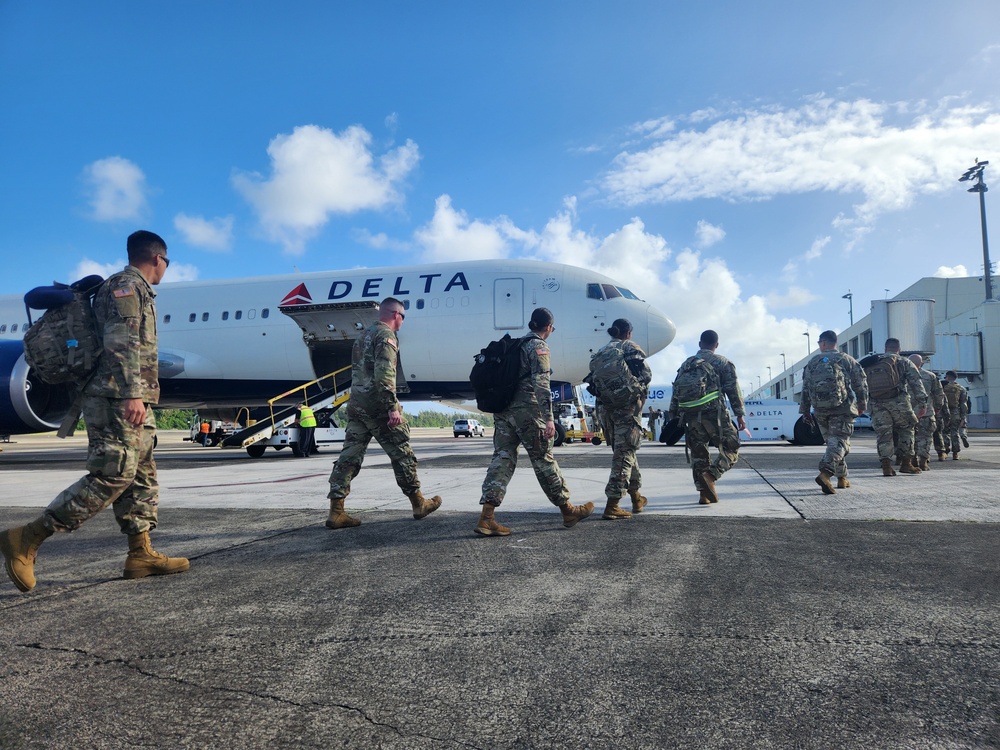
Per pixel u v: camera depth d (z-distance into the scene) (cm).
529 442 410
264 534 419
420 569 321
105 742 153
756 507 516
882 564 319
